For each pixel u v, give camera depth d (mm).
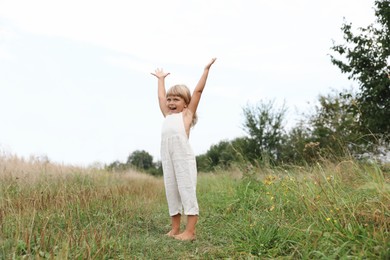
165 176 4844
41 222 4461
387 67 13367
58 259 3229
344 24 14312
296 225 4227
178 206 4836
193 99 4895
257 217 5016
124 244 4031
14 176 7535
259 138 20156
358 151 6242
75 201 5797
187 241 4414
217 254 3871
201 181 11758
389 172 4996
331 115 17500
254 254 3770
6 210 4805
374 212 3574
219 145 26891
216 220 5762
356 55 13867
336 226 3584
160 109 5215
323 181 5398
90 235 4020
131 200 7133
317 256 3215
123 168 15539
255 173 7820
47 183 7082
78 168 11391
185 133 4773
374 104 13086
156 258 3803
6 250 3418
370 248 3131
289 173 6211
